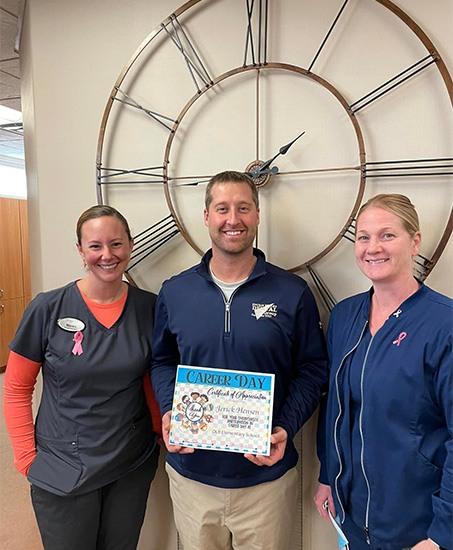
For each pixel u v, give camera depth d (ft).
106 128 5.60
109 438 4.50
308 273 5.06
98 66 5.62
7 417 4.65
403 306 3.59
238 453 4.23
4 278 15.01
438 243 4.60
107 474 4.52
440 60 4.39
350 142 4.79
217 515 4.38
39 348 4.55
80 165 5.80
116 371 4.49
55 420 4.51
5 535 6.65
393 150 4.66
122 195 5.62
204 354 4.27
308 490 5.24
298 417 4.21
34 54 5.85
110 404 4.53
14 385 4.64
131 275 5.69
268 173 4.92
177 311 4.42
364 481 3.70
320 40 4.80
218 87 5.16
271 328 4.20
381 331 3.62
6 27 7.38
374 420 3.55
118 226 4.50
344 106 4.71
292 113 4.95
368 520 3.71
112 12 5.51
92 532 4.64
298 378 4.49
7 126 14.74
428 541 3.33
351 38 4.70
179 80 5.31
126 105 5.51
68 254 5.96
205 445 4.04
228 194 4.10
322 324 5.03
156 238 5.55
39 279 6.35
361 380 3.65
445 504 3.24
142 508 5.00
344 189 4.85
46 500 4.47
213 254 4.38
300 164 4.97
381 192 4.72
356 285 4.92
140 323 4.77
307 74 4.81
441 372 3.32
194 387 4.12
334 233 4.92
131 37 5.48
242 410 4.04
